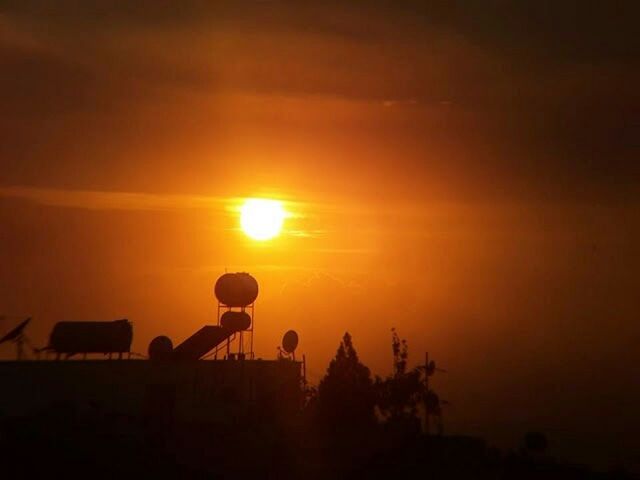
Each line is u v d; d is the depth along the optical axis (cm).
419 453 6700
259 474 5691
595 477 6750
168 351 7669
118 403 7150
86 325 7481
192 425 6994
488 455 7044
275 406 7781
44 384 7044
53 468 5453
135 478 5378
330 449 6400
